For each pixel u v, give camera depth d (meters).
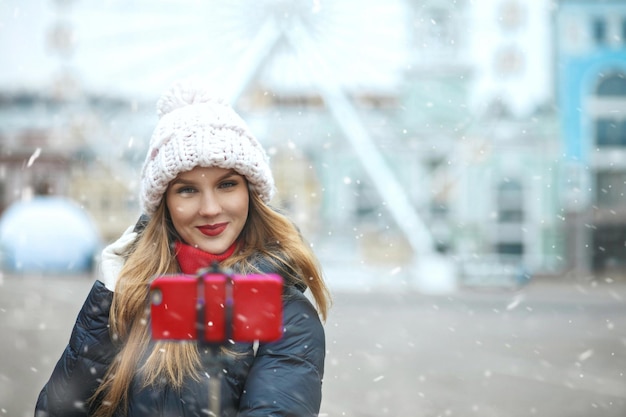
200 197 2.46
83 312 2.44
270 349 2.31
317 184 35.19
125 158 39.09
